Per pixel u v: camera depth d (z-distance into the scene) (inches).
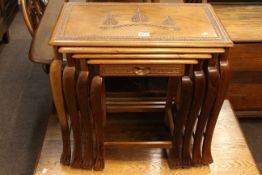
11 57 98.3
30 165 66.9
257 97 72.9
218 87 45.0
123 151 55.5
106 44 41.9
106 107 59.7
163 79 68.3
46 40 58.1
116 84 67.0
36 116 78.5
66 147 51.2
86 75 43.5
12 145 71.1
